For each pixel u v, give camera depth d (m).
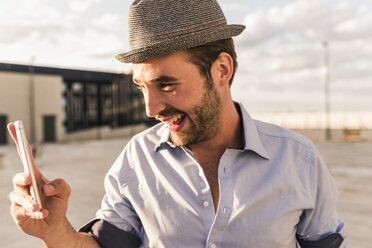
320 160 1.09
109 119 44.03
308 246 1.11
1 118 32.78
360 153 17.66
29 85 34.38
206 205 0.99
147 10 0.85
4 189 8.95
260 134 1.07
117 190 1.12
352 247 4.68
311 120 67.62
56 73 40.72
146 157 1.10
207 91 0.89
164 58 0.83
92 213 6.54
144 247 1.09
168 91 0.86
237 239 0.97
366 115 61.09
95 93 43.06
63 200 0.87
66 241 0.93
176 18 0.84
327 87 29.28
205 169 1.04
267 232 0.98
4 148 27.83
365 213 6.27
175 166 1.05
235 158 1.01
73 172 12.02
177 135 0.95
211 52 0.89
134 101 43.53
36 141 34.75
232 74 0.97
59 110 36.47
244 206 0.97
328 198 1.10
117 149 24.00
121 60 0.87
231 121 1.03
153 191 1.05
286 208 1.00
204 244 0.99
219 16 0.90
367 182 9.36
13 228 5.54
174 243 1.01
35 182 0.77
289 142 1.07
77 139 38.09
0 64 38.03
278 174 1.02
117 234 1.08
